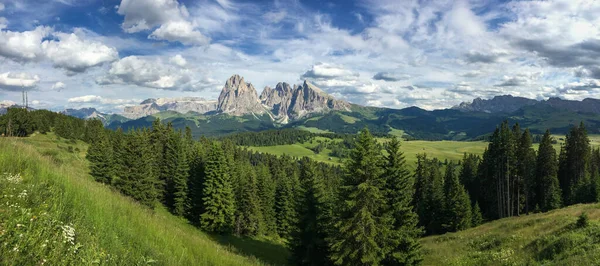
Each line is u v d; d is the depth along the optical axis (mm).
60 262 6465
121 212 11672
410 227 32906
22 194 7805
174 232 13414
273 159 146750
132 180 59688
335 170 162125
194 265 10672
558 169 78500
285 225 73062
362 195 29141
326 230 34281
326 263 37250
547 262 20828
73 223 8227
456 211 59562
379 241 30016
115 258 7855
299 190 43812
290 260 45250
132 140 62125
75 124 139500
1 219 6609
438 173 86062
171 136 91438
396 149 35719
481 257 29594
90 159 68812
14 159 10320
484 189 78562
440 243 43500
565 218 32344
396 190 34469
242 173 80250
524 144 68625
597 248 18578
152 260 8727
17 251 5922
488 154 75125
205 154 79000
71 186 10680
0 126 84125
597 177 65250
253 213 67625
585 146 74688
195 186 66688
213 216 59625
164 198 74188
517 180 70250
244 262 14500
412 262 31469
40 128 112375
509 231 36812
